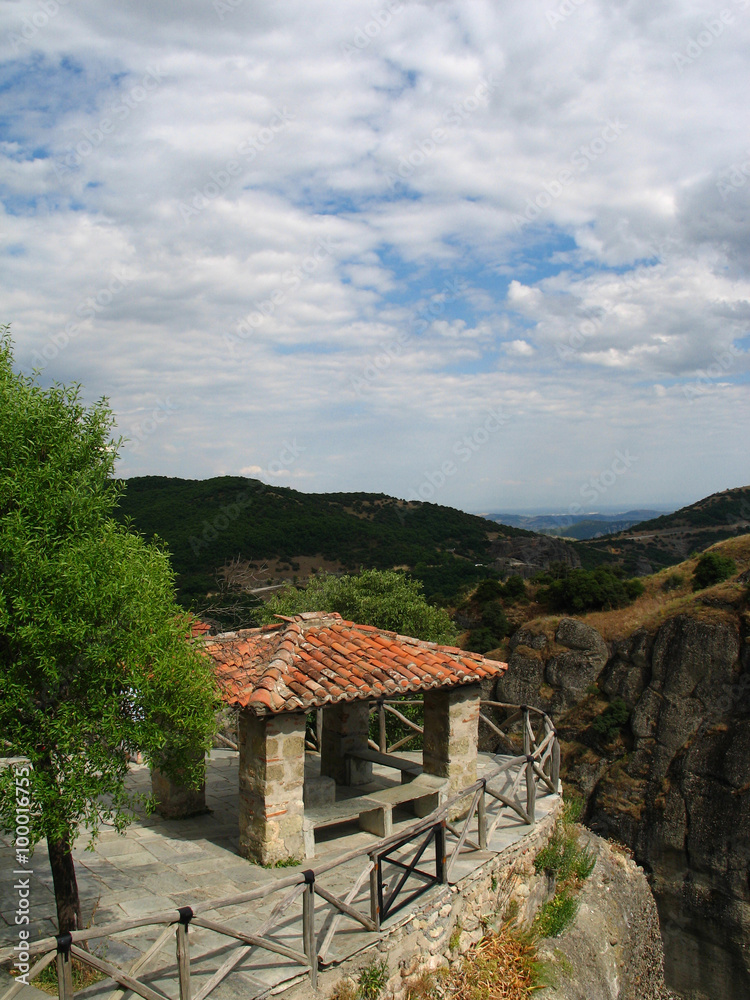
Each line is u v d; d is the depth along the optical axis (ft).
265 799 28.09
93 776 18.17
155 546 21.90
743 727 82.12
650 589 119.65
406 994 23.43
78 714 17.94
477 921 28.12
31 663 17.62
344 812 30.30
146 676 19.06
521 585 133.28
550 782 38.73
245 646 33.50
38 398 20.08
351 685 29.76
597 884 40.57
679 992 75.31
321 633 34.99
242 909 24.59
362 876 22.44
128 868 28.02
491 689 115.55
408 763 35.14
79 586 17.61
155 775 35.12
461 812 34.35
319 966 21.02
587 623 111.96
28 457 19.19
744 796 78.18
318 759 43.06
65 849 20.35
